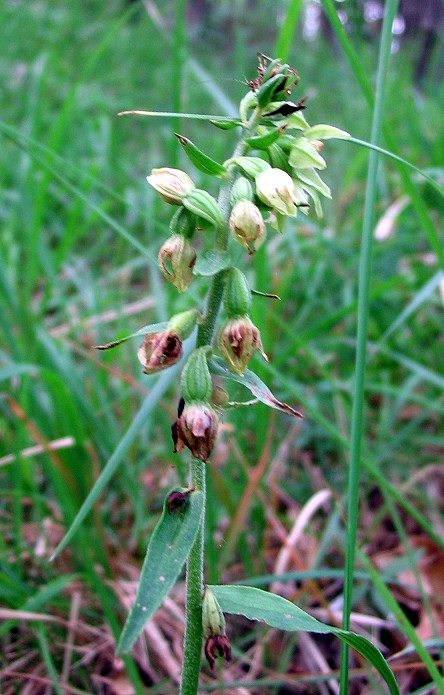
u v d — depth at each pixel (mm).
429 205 448
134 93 692
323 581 263
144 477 306
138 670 224
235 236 135
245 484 278
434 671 171
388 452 306
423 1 818
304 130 152
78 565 247
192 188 138
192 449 134
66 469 256
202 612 140
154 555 129
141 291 421
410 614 248
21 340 323
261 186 135
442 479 317
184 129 601
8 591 220
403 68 638
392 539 284
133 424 209
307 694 221
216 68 891
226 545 240
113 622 204
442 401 338
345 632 134
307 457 313
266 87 140
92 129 539
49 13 873
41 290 416
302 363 347
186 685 148
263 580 218
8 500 274
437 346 368
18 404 260
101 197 473
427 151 494
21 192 384
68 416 260
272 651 233
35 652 224
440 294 374
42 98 475
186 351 220
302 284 393
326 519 291
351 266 403
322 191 147
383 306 375
